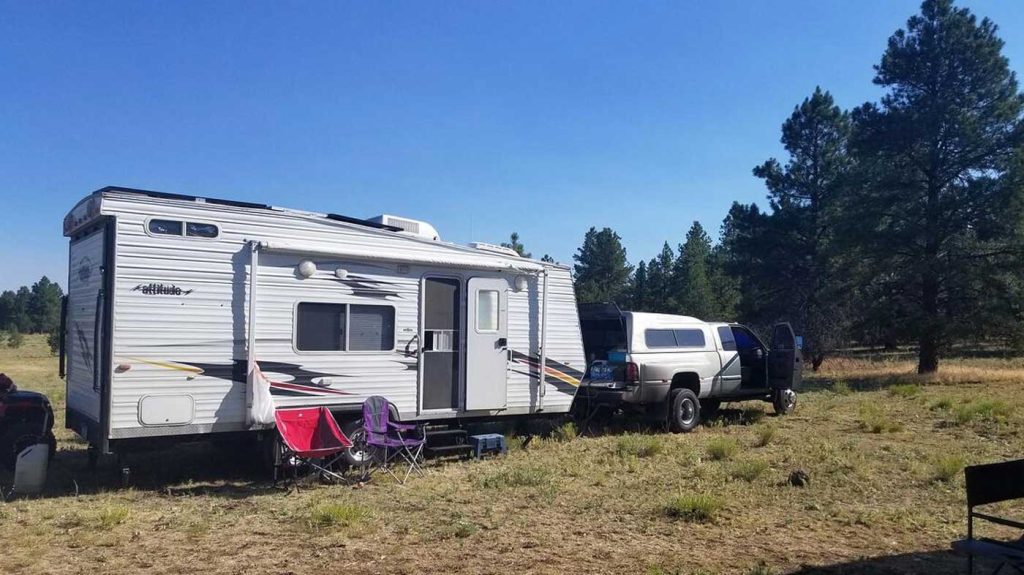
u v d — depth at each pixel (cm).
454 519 673
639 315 1216
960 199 2334
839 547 609
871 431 1209
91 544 588
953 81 2447
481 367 988
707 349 1294
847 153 3058
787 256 3266
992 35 2431
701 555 582
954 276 2303
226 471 890
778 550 598
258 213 825
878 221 2469
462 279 977
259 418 795
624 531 646
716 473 877
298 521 659
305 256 848
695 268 3847
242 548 583
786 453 1000
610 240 4659
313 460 831
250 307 809
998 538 640
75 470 890
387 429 890
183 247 777
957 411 1391
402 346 920
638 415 1312
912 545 618
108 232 750
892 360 3309
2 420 882
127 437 742
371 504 728
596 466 920
